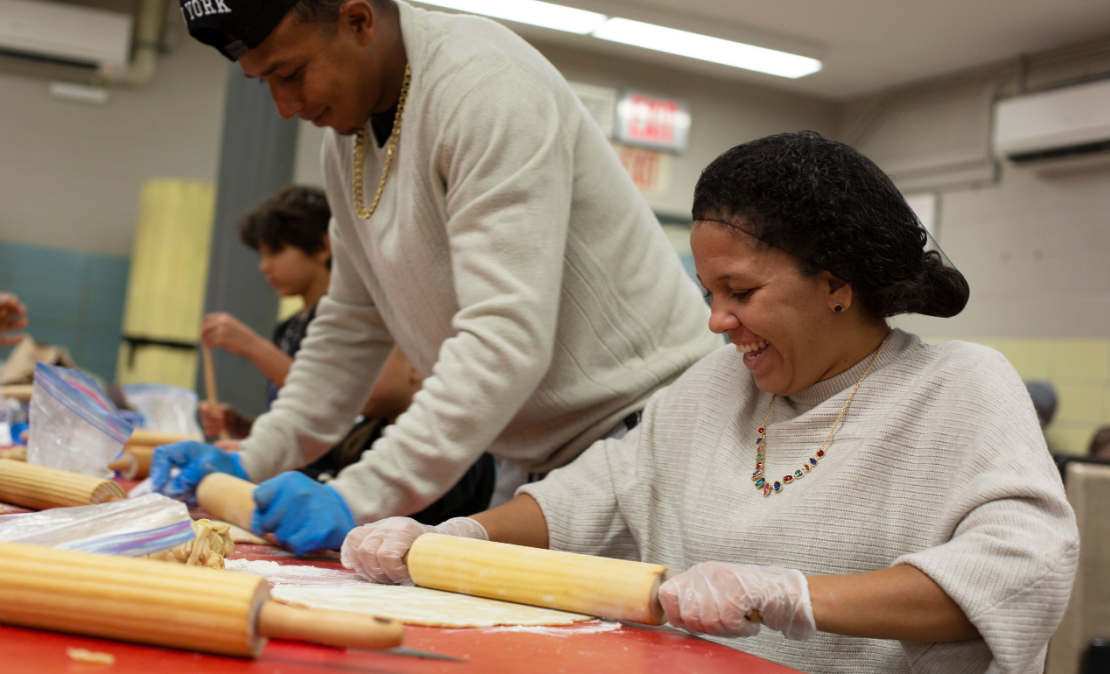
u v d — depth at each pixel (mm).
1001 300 5637
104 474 1368
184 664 540
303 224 2457
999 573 723
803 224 867
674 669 644
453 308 1324
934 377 887
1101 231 5191
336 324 1633
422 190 1257
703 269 922
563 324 1272
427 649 635
